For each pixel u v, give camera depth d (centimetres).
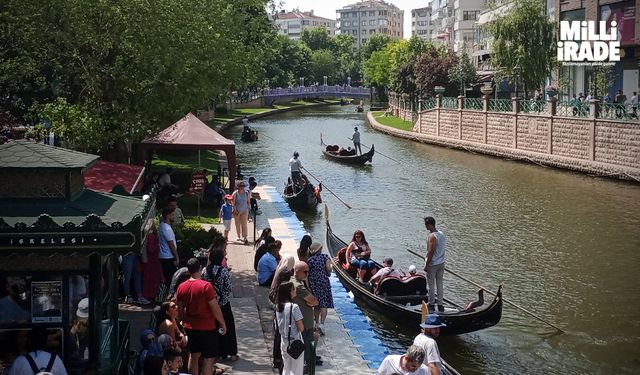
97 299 905
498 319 1502
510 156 5038
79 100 2497
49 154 945
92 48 2402
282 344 1072
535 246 2473
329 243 2166
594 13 5019
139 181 1980
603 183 3831
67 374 887
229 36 3291
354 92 13738
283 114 10925
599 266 2209
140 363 989
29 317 896
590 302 1877
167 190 2531
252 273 1891
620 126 3962
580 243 2505
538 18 5103
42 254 856
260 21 4397
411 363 884
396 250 2470
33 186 915
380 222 2944
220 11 3053
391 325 1661
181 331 1127
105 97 2456
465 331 1534
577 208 3134
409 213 3120
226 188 3419
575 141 4388
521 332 1675
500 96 6950
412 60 8212
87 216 874
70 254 864
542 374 1458
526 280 2073
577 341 1622
